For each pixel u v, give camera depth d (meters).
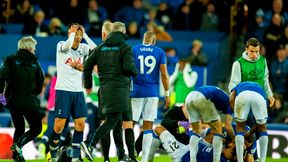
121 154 29.02
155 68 29.41
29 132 28.84
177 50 47.41
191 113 26.94
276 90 46.06
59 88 29.02
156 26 47.59
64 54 28.91
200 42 46.50
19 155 28.52
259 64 28.77
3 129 39.03
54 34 46.81
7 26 49.00
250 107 26.53
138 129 39.78
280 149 40.75
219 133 26.64
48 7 49.91
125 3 51.28
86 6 50.38
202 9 50.03
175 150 27.84
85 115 29.42
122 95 26.80
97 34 46.38
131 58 26.84
